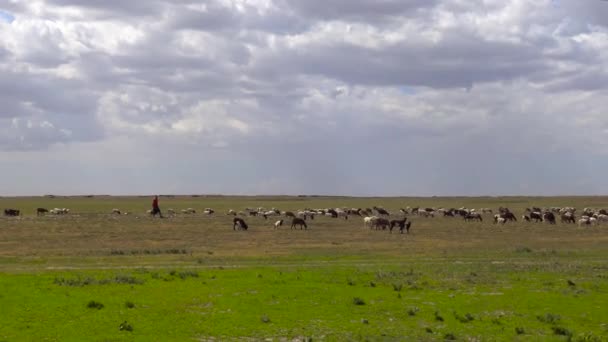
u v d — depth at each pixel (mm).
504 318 22922
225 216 107438
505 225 86125
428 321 22297
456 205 191875
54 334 19281
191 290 26938
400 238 62844
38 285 27156
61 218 95688
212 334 20047
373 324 21781
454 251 49188
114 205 175750
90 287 27078
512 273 33719
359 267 36781
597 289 28750
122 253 46031
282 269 35062
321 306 24203
